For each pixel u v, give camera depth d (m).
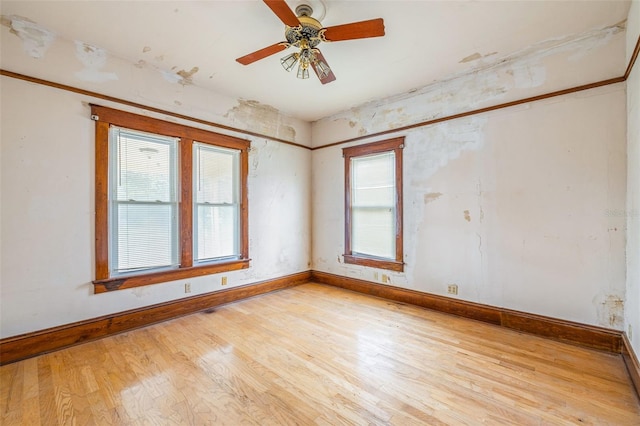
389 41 2.63
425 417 1.70
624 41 2.40
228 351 2.50
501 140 3.04
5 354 2.29
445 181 3.45
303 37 2.12
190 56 2.91
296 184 4.76
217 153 3.78
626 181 2.40
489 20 2.34
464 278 3.30
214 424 1.64
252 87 3.61
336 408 1.78
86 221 2.72
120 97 2.92
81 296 2.69
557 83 2.72
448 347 2.57
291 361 2.33
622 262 2.43
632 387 1.98
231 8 2.21
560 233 2.71
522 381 2.06
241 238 3.99
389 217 4.03
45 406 1.79
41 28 2.45
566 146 2.68
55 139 2.56
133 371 2.18
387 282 3.99
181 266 3.38
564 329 2.67
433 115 3.54
